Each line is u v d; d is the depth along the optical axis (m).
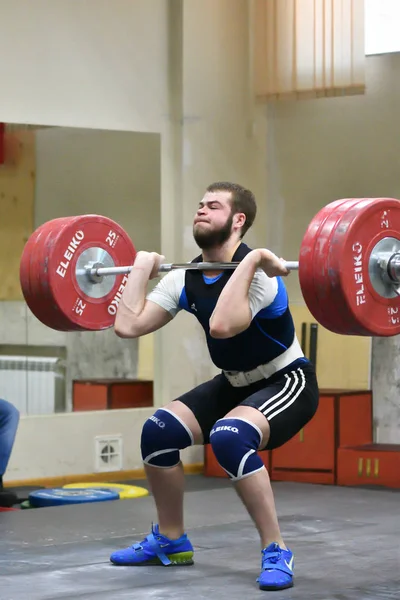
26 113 9.80
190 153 10.71
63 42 10.02
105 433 10.19
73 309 6.07
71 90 10.06
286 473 10.05
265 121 11.27
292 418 5.57
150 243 10.55
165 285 5.91
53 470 9.86
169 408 5.89
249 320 5.36
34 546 6.74
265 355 5.65
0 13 9.66
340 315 5.26
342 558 6.33
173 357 10.72
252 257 5.35
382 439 10.32
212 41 10.85
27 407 9.77
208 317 5.69
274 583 5.46
